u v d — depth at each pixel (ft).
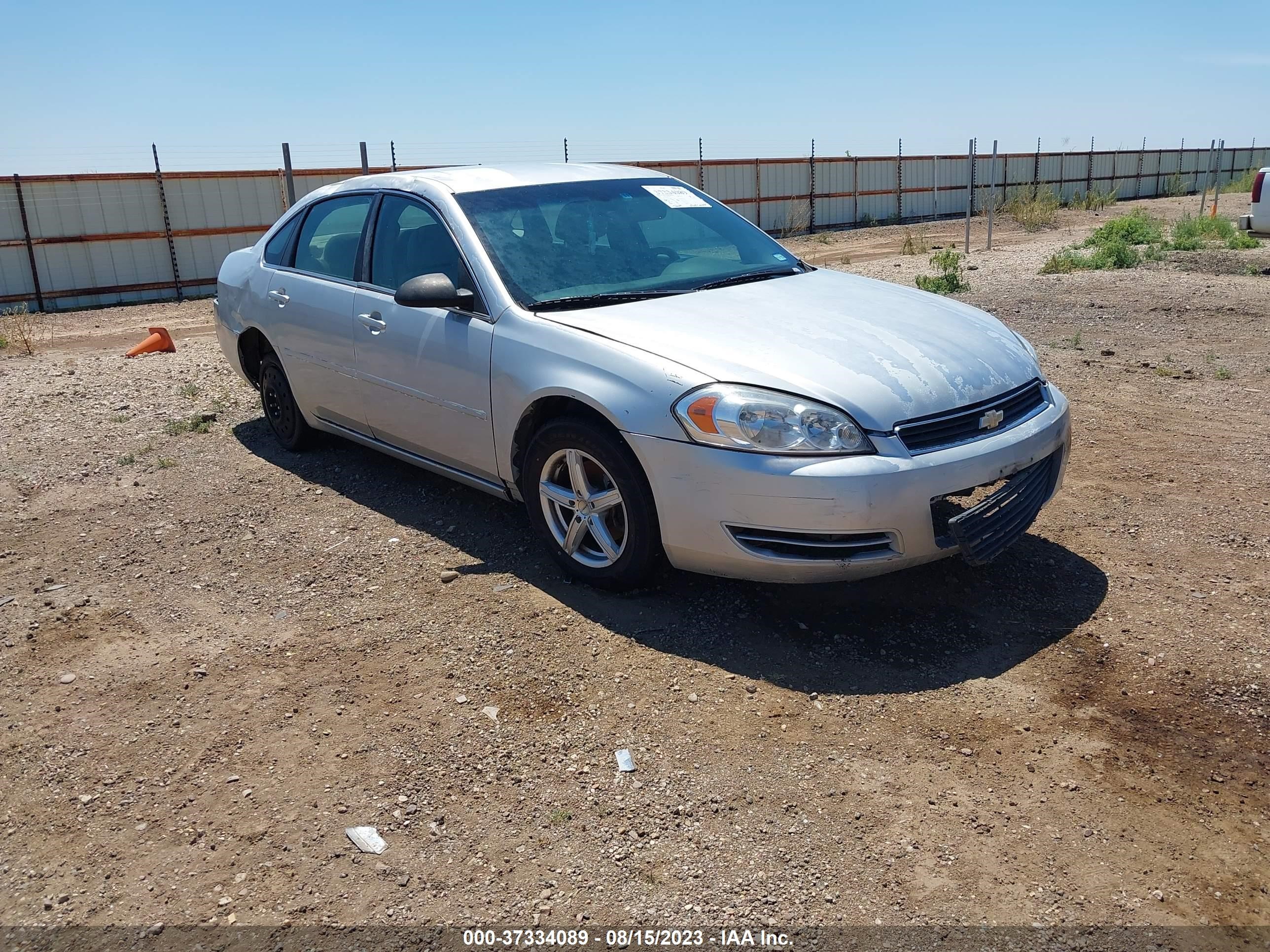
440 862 8.33
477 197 14.92
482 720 10.31
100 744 10.21
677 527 11.47
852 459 10.64
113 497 17.53
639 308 13.08
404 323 14.83
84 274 56.24
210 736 10.26
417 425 15.07
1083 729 9.81
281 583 13.79
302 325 17.21
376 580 13.73
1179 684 10.52
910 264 55.72
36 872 8.44
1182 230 59.93
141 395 25.31
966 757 9.45
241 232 61.36
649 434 11.39
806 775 9.26
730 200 89.51
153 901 8.04
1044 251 59.52
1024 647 11.40
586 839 8.54
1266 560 13.38
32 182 53.78
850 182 99.96
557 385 12.28
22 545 15.56
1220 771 9.12
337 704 10.74
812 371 11.24
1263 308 32.78
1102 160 128.57
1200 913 7.52
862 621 12.07
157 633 12.55
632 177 16.66
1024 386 12.46
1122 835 8.34
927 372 11.57
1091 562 13.53
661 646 11.61
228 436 21.03
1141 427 19.69
